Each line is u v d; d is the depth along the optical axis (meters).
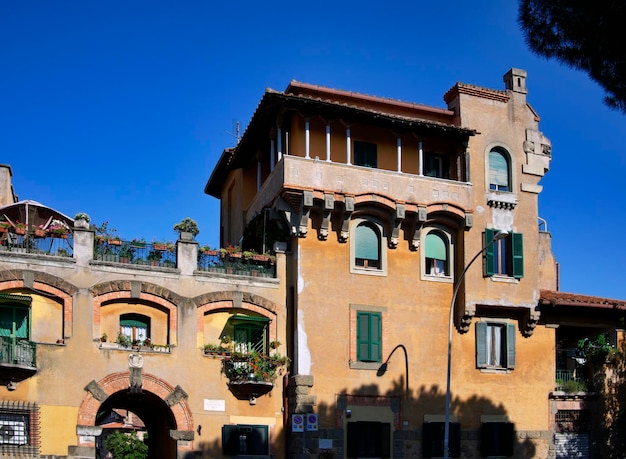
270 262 39.81
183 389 36.97
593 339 45.72
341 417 38.53
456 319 41.56
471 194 42.06
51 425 34.62
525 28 26.56
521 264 42.62
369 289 40.19
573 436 43.31
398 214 40.28
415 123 40.91
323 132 40.78
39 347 34.97
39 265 35.66
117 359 36.16
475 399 41.34
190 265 38.22
